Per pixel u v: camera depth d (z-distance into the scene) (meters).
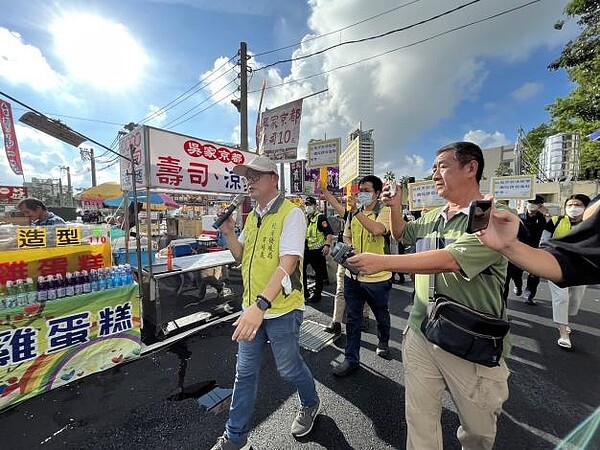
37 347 2.36
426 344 1.39
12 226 2.50
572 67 8.84
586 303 4.52
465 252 1.16
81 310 2.58
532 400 2.31
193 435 1.99
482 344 1.20
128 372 2.74
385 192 1.79
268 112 5.79
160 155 3.35
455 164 1.35
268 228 1.72
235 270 4.31
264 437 1.95
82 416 2.16
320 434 1.96
